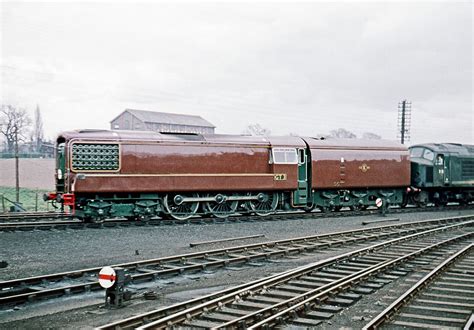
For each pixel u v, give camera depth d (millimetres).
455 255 13836
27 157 81500
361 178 27328
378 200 26344
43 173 63062
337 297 9977
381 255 14766
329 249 15977
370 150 27875
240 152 22938
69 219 21922
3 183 53750
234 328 7844
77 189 19047
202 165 21812
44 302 9578
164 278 11680
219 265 13008
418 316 8656
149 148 20547
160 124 82750
